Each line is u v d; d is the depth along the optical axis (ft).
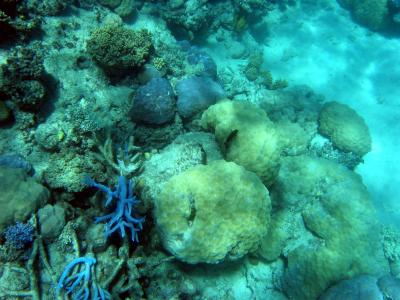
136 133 5.83
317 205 6.41
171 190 4.32
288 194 6.57
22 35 5.35
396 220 8.03
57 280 3.62
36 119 4.91
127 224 3.99
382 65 11.12
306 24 12.14
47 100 5.18
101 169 4.66
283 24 11.98
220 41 10.41
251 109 5.55
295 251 6.20
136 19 7.43
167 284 4.66
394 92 10.44
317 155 8.52
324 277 5.82
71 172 4.25
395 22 11.47
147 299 4.33
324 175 6.73
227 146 5.18
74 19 6.31
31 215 3.76
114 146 5.33
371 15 11.83
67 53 5.74
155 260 4.56
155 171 5.09
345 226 6.02
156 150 5.92
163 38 7.43
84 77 5.72
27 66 4.60
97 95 5.70
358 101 10.25
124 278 4.00
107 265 3.97
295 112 9.02
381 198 8.36
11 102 4.65
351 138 8.44
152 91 5.58
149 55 6.44
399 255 6.72
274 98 9.05
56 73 5.47
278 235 6.23
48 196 4.09
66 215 4.06
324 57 11.23
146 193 4.77
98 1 6.95
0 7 5.27
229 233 4.22
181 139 5.62
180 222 4.19
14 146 4.62
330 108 8.86
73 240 3.89
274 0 12.10
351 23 12.37
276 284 6.19
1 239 3.61
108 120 5.62
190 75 6.84
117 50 5.49
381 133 9.55
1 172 3.81
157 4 8.63
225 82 9.19
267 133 5.21
